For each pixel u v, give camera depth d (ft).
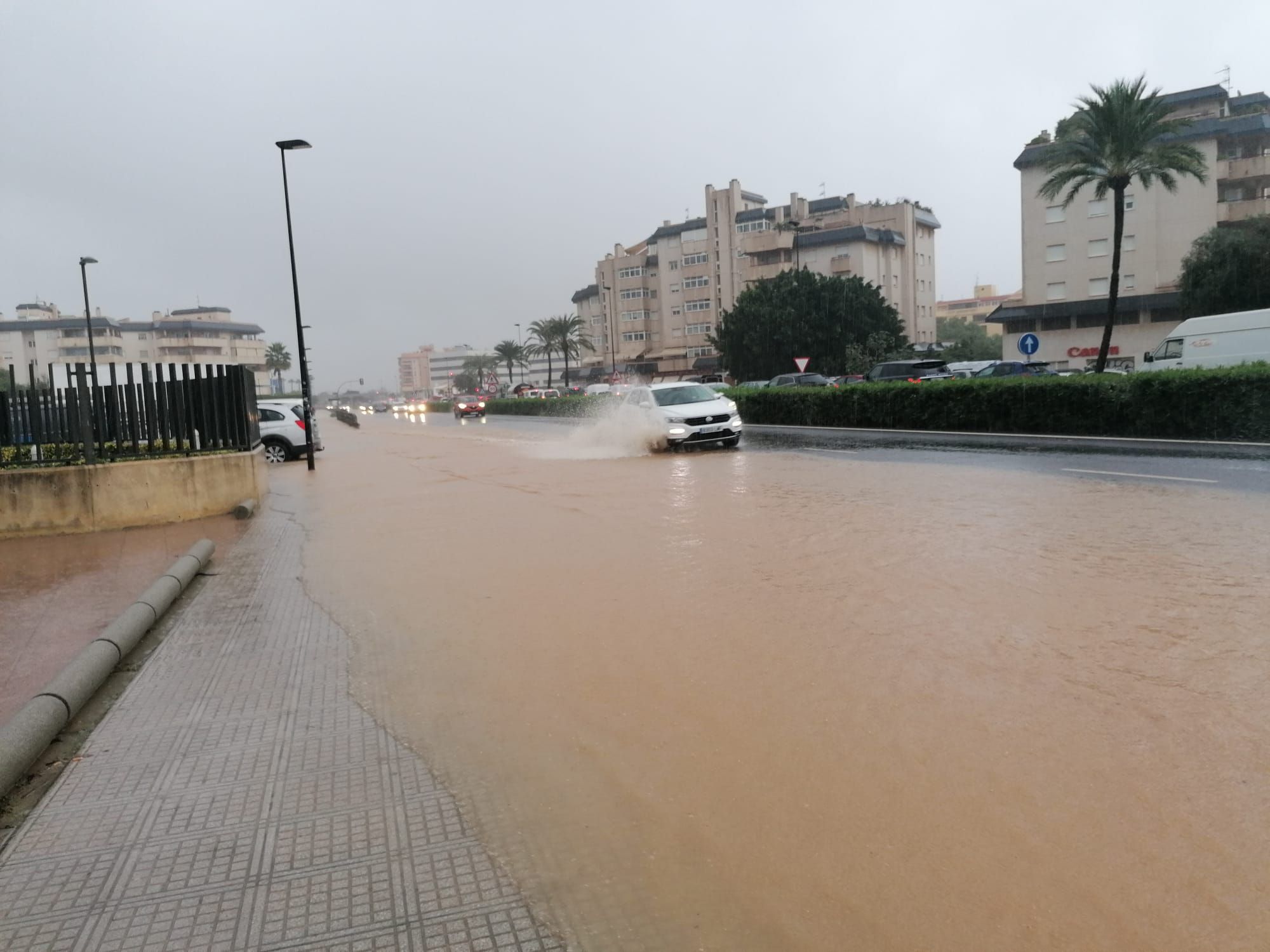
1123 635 15.85
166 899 9.34
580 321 303.48
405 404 373.81
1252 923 7.91
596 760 11.94
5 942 8.70
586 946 8.13
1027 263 171.94
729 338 201.16
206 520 38.47
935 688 13.76
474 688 15.05
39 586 25.88
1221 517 27.07
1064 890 8.50
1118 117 93.35
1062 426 64.49
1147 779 10.55
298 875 9.66
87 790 12.01
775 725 12.70
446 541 29.68
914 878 8.82
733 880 9.00
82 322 322.55
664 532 28.96
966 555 23.02
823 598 19.31
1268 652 14.61
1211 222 155.53
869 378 125.08
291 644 18.49
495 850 9.88
